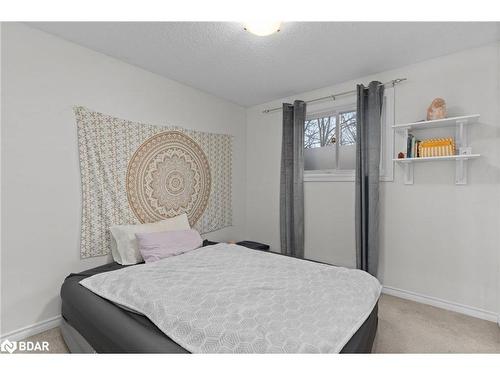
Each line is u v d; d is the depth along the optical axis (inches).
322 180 116.9
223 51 85.0
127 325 49.5
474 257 81.7
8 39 67.5
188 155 115.6
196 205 119.7
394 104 96.7
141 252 85.7
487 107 79.2
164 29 73.0
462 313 82.7
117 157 90.6
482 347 64.4
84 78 82.4
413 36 75.3
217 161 130.0
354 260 107.9
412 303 90.4
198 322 45.9
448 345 65.1
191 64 94.6
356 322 47.4
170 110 108.7
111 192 88.9
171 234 94.4
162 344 43.2
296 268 73.9
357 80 106.4
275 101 134.6
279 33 74.2
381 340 67.1
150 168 101.0
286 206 122.8
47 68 74.5
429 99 89.1
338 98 111.7
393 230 97.3
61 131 77.4
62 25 71.1
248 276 68.3
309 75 103.3
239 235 144.1
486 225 79.8
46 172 74.5
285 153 123.7
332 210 114.2
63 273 78.2
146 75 99.7
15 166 68.8
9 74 67.7
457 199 84.4
